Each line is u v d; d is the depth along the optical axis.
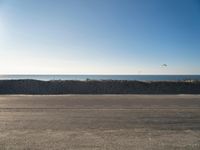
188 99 24.48
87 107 18.22
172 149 8.27
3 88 36.34
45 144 8.77
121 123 12.37
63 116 14.30
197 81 41.16
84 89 36.56
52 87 36.78
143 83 38.72
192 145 8.71
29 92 35.50
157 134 10.21
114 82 38.47
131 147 8.45
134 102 21.66
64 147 8.45
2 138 9.52
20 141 9.12
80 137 9.68
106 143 8.89
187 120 13.22
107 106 18.81
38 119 13.37
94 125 11.87
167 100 23.47
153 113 15.48
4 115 14.65
